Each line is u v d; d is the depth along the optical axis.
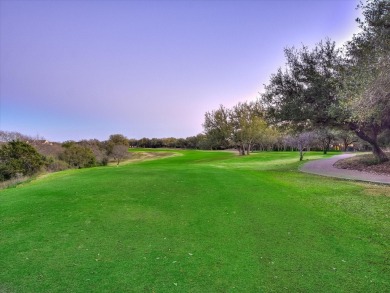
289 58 20.97
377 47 14.46
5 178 32.50
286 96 21.30
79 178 14.26
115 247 5.83
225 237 6.41
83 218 7.68
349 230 6.89
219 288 4.35
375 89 11.57
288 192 11.28
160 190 11.29
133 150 86.62
